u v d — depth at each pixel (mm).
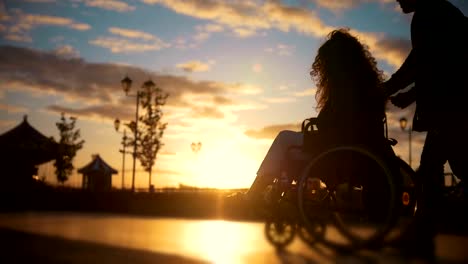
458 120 5188
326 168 4680
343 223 4609
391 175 4387
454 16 5234
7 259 3602
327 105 4957
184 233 6387
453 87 5188
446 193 5316
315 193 4754
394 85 5273
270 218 5023
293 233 4965
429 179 5270
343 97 4891
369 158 4621
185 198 18500
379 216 4590
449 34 5180
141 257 3729
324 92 5023
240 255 4035
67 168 37875
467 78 5195
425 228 4547
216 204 17125
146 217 11352
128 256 3783
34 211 15219
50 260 3555
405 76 5270
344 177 4668
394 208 4336
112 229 6809
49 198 20734
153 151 33281
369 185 4652
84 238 5215
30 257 3701
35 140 28391
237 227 8055
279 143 5180
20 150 27734
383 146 4945
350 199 4660
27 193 20516
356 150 4570
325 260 3785
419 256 4117
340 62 4910
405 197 4684
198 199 18125
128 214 12766
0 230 6230
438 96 5199
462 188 5301
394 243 4512
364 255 4156
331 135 4898
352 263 3652
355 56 4945
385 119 5055
